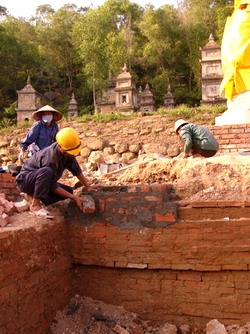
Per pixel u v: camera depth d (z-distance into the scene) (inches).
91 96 1354.6
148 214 165.9
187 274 162.6
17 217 164.4
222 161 193.6
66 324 156.9
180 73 1305.4
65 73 1489.9
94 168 339.6
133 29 1505.9
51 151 169.0
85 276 175.9
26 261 141.7
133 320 162.9
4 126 716.0
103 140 516.4
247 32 317.1
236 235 156.3
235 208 160.9
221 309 158.6
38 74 1445.6
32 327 142.3
